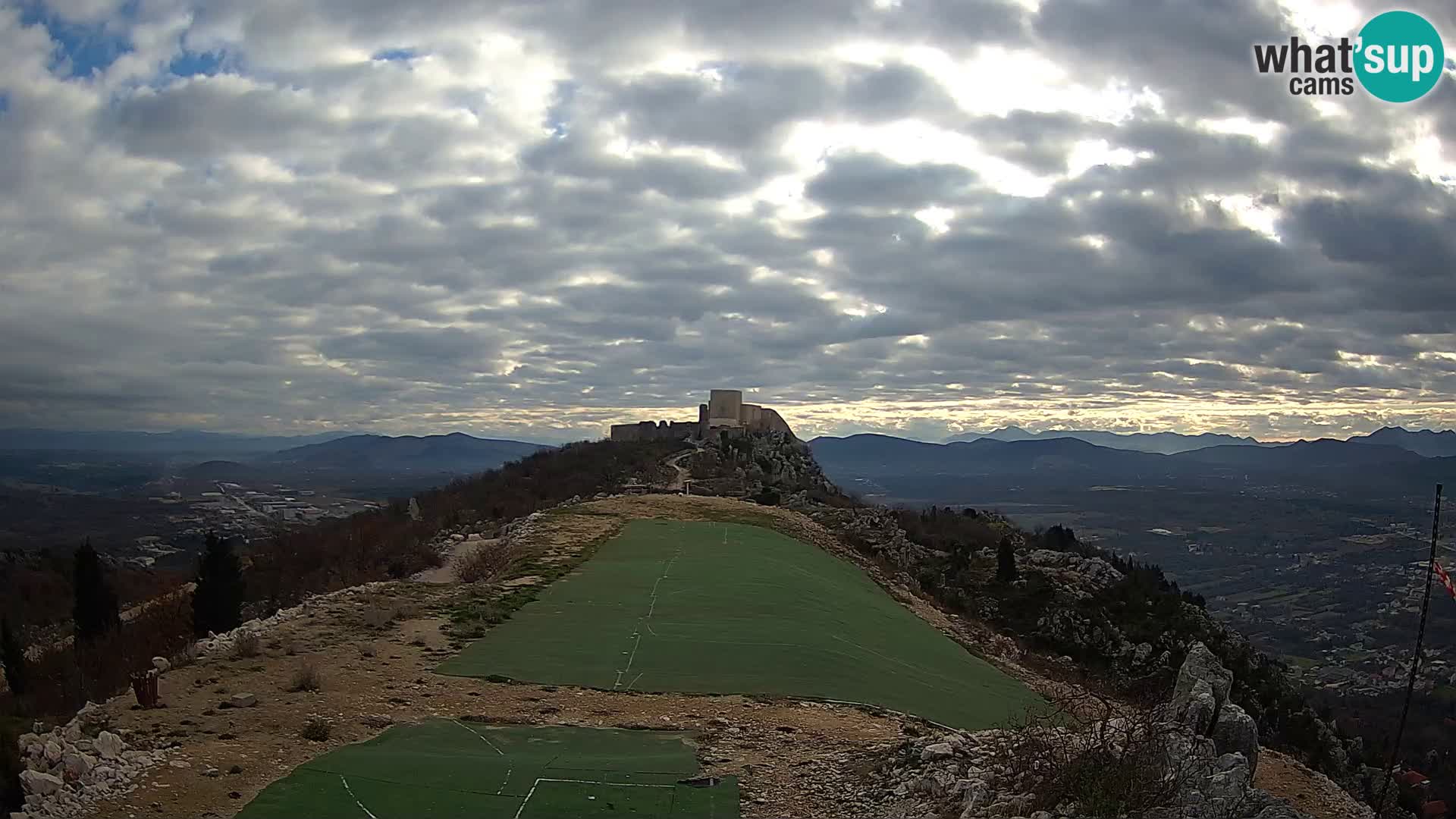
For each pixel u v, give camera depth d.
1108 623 58.91
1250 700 45.03
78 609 39.47
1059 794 13.40
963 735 18.86
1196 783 13.34
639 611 31.92
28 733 15.06
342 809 14.07
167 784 14.73
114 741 15.80
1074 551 84.19
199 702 19.19
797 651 27.31
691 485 80.50
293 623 27.38
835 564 50.88
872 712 22.09
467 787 15.19
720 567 41.38
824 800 15.41
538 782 15.58
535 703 21.14
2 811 13.19
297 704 19.52
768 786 16.08
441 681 22.42
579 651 26.05
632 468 88.06
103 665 30.31
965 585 65.88
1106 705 15.59
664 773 16.38
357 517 78.00
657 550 46.00
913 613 46.31
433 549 50.31
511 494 78.88
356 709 19.56
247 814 13.80
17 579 60.81
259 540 77.56
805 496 82.69
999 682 33.25
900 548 69.31
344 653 24.20
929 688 27.05
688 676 24.31
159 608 41.88
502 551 44.25
